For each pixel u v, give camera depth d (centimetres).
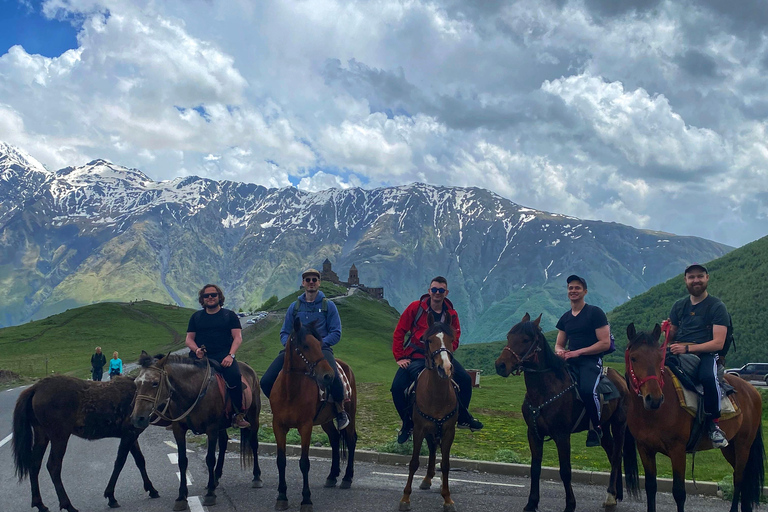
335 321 1078
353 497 988
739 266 11062
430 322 988
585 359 980
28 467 898
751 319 9106
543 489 1105
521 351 930
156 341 10938
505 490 1077
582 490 1111
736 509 951
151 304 15575
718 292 10406
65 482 1091
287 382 944
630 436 1011
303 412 941
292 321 1068
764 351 8356
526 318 963
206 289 1088
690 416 852
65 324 11869
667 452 862
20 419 899
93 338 10888
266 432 1600
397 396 1037
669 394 852
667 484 1160
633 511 955
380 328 11875
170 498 973
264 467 1250
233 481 1110
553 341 9806
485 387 3878
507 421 2169
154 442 1555
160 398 915
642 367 838
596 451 1552
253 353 7231
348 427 1093
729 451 995
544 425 936
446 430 920
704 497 1105
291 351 955
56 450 903
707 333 905
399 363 1044
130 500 961
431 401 916
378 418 2114
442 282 1016
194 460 1305
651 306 11288
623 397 1021
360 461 1345
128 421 945
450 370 890
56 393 910
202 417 984
